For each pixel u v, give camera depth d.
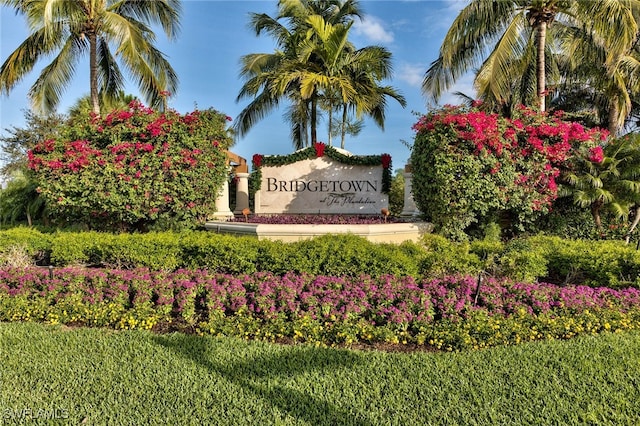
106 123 7.54
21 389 3.02
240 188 10.33
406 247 5.46
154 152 7.22
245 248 5.30
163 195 7.32
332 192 9.98
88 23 10.51
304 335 3.89
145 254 5.72
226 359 3.44
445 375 3.16
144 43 10.59
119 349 3.66
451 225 7.49
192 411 2.72
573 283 5.19
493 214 7.86
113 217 7.77
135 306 4.38
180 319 4.38
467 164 6.93
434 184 7.32
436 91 10.77
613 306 4.23
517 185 7.36
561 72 13.43
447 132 7.28
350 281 4.55
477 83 9.39
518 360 3.39
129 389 2.98
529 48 10.08
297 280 4.50
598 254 5.19
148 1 11.41
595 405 2.77
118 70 13.05
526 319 3.99
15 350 3.65
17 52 10.70
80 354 3.57
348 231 6.50
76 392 2.96
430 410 2.73
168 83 13.05
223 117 8.41
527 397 2.87
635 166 7.91
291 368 3.28
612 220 8.48
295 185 10.08
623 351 3.53
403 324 3.93
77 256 5.99
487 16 8.89
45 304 4.54
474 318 3.94
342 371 3.24
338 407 2.76
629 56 10.19
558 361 3.36
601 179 8.04
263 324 4.07
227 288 4.40
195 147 7.65
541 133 7.55
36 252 6.48
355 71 13.48
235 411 2.71
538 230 8.29
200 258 5.54
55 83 11.71
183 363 3.37
